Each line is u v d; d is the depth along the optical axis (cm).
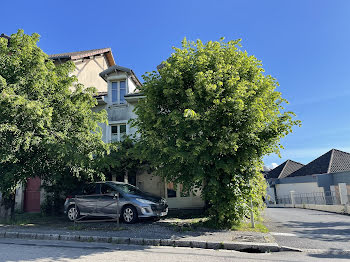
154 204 1012
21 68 1002
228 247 682
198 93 848
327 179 2553
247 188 902
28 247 688
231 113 805
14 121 910
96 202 1062
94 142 1161
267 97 897
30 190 1628
